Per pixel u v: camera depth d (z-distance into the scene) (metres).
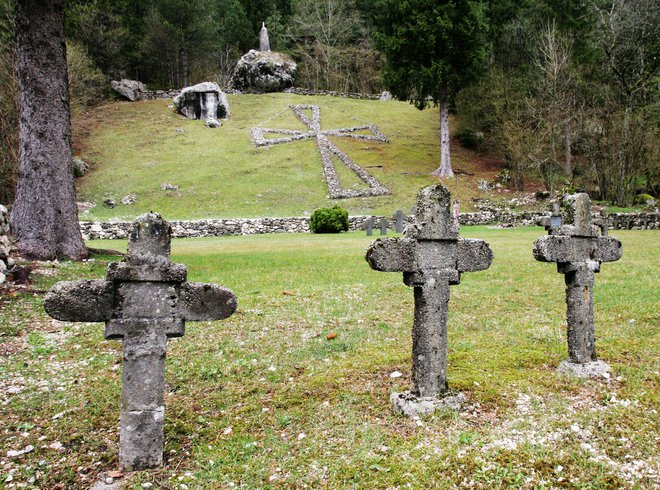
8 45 28.02
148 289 3.36
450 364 5.17
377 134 42.25
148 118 43.06
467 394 4.38
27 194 10.52
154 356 3.38
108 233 22.39
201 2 50.94
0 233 8.73
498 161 38.19
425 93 31.70
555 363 5.16
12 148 25.67
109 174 32.31
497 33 35.84
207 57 58.00
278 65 53.72
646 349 5.45
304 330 6.68
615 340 5.82
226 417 4.18
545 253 4.61
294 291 9.06
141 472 3.32
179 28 49.91
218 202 28.92
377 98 55.81
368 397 4.42
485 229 23.81
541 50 31.28
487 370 4.97
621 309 7.26
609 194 29.02
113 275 3.25
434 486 3.09
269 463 3.43
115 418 4.23
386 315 7.41
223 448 3.65
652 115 27.20
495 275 10.37
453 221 4.18
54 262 10.16
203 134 40.41
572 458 3.33
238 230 24.53
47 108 10.52
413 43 30.28
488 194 30.83
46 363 5.57
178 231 23.56
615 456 3.37
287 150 37.38
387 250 3.90
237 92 53.00
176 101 44.50
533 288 9.02
